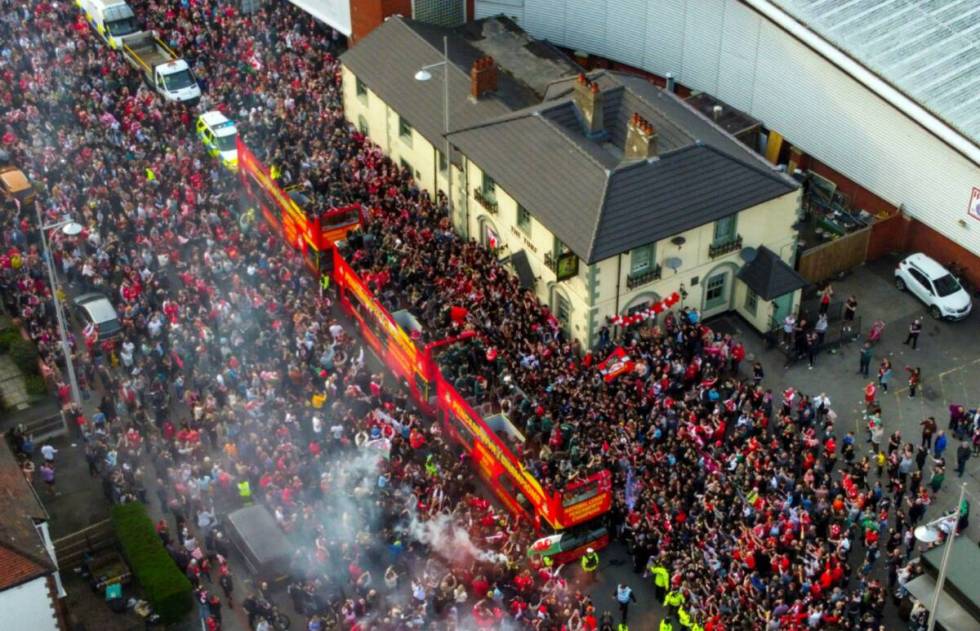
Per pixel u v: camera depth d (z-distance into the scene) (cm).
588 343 5444
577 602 4297
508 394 4916
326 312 5634
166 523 4703
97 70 7356
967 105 5597
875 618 4259
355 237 5669
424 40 6506
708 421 4919
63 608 4216
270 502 4659
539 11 7231
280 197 6022
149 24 7912
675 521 4488
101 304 5519
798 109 6238
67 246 5903
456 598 4322
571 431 4722
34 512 4062
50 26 7706
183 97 7119
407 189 6309
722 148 5575
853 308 5566
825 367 5481
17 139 6625
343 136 6656
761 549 4338
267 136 6706
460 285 5509
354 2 7156
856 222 6038
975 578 3981
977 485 4866
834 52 5859
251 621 4291
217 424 5003
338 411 5081
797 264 5853
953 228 5759
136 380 5166
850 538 4569
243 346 5344
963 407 5222
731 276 5659
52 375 5203
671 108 5875
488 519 4569
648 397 4981
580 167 5369
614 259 5219
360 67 6588
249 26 7662
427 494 4691
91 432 4969
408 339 5100
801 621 4162
